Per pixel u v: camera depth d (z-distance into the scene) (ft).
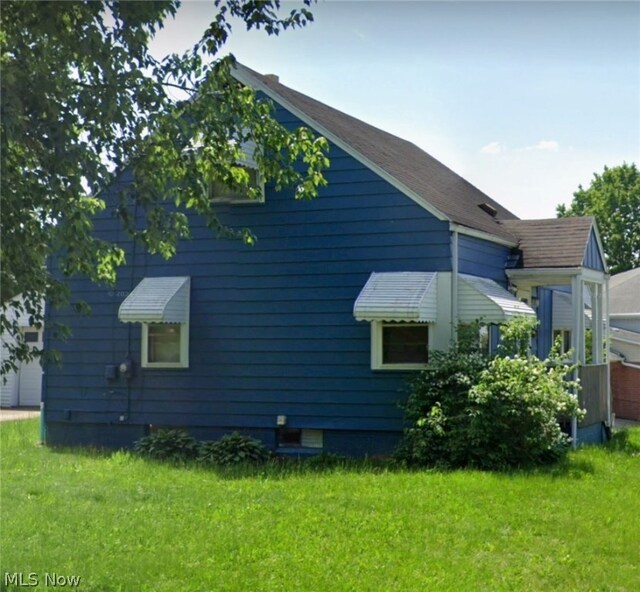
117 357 54.19
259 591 23.02
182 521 30.40
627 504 33.83
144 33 28.63
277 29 31.40
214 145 32.71
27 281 24.21
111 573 24.21
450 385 44.14
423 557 26.32
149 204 30.14
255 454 48.26
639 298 94.53
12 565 24.66
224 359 51.52
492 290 48.42
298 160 49.32
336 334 49.06
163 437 49.85
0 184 23.86
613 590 23.70
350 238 49.01
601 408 57.52
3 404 87.40
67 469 42.63
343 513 31.76
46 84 25.66
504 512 32.17
